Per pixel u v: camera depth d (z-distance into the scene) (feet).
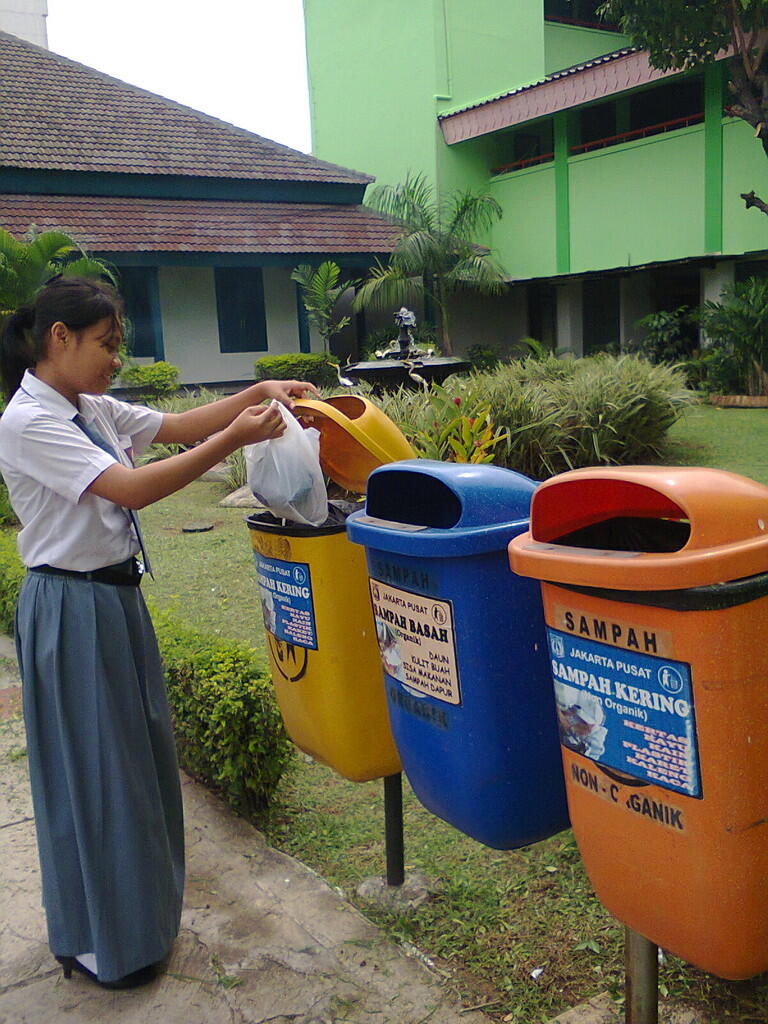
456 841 10.28
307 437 8.34
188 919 9.05
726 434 36.76
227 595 20.75
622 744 5.70
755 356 45.93
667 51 41.91
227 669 11.37
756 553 5.09
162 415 9.40
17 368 8.15
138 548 8.40
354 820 10.99
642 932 6.00
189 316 66.64
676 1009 7.38
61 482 7.55
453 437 24.54
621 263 61.46
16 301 35.22
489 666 6.91
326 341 66.90
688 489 5.22
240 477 33.78
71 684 7.83
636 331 63.46
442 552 6.65
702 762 5.28
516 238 68.95
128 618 8.20
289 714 9.32
